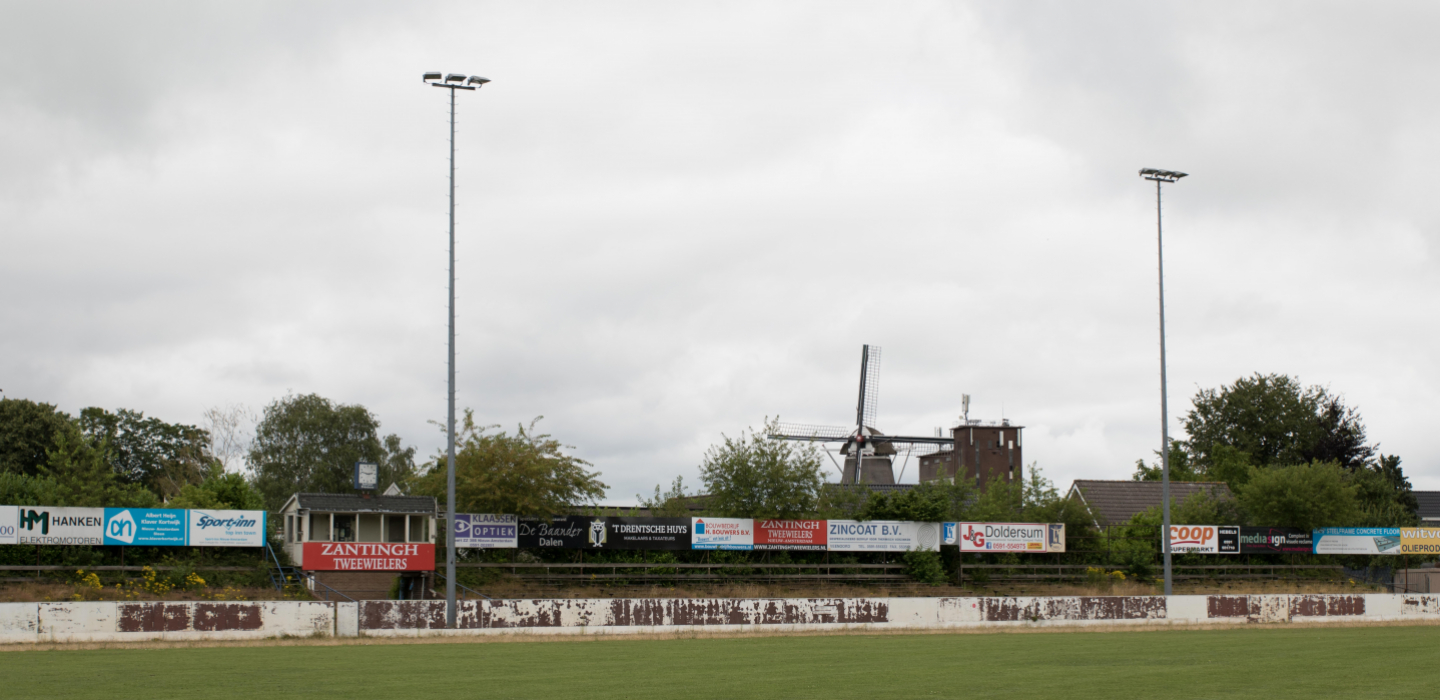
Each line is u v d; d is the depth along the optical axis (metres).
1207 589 57.69
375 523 49.56
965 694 19.19
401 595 46.38
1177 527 59.81
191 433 93.62
